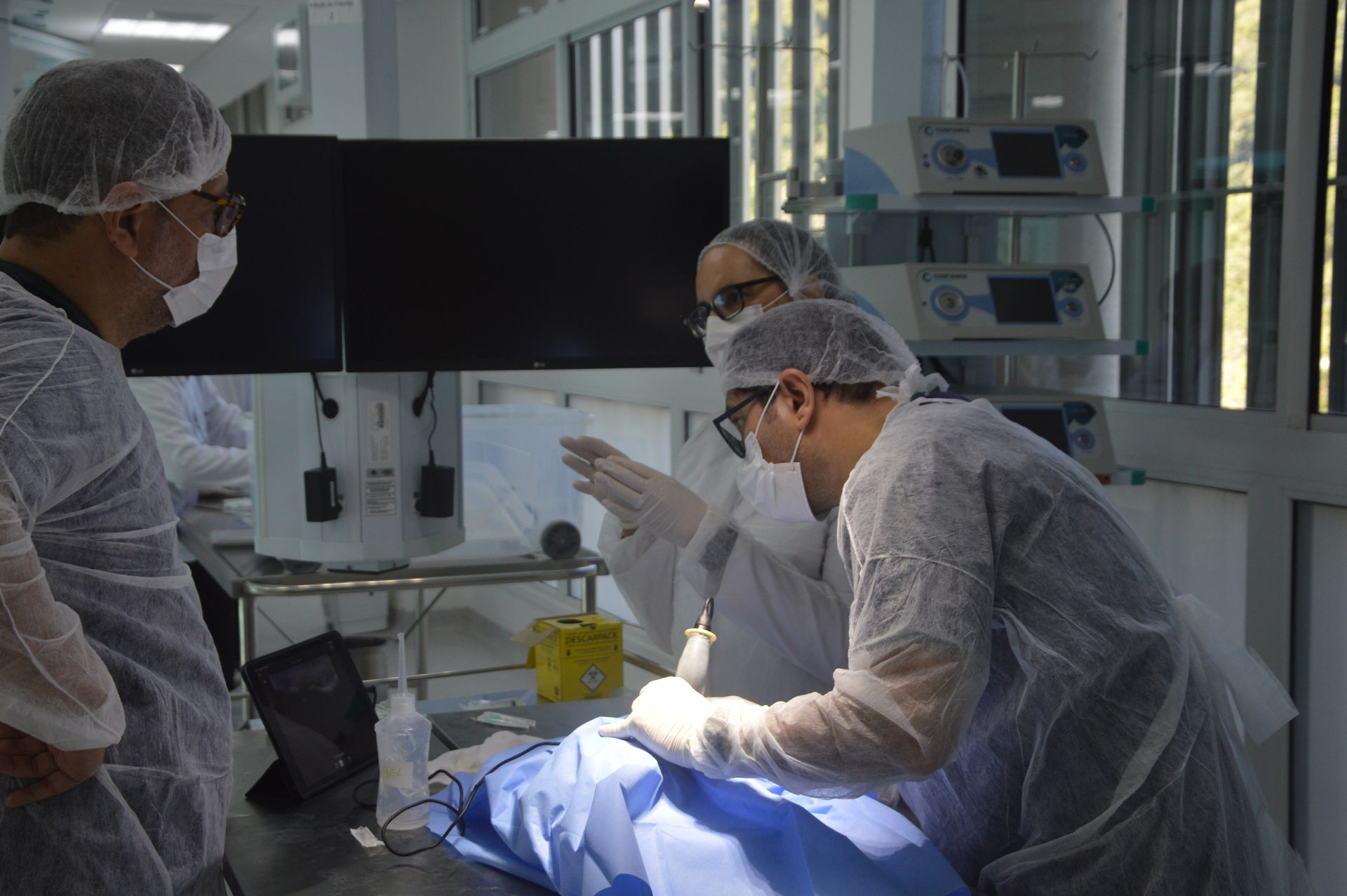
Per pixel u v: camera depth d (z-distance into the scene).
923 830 1.41
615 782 1.26
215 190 1.33
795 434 1.36
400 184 2.27
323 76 2.60
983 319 2.23
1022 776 1.26
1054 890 1.22
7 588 1.00
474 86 5.31
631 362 2.37
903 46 2.82
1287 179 2.27
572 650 2.11
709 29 3.77
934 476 1.18
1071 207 2.24
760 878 1.24
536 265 2.33
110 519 1.19
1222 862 1.18
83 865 1.15
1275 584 2.31
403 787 1.46
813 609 1.64
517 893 1.30
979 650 1.12
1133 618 1.19
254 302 2.24
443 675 2.70
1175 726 1.18
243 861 1.37
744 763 1.22
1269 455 2.30
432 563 2.61
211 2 4.70
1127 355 2.52
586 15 4.32
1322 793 2.29
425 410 2.53
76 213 1.20
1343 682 2.23
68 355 1.11
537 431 2.79
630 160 2.34
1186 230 2.56
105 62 1.26
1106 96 2.74
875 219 2.50
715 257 1.86
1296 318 2.25
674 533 1.73
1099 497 1.27
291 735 1.58
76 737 1.06
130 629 1.21
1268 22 2.34
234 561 2.58
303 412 2.46
